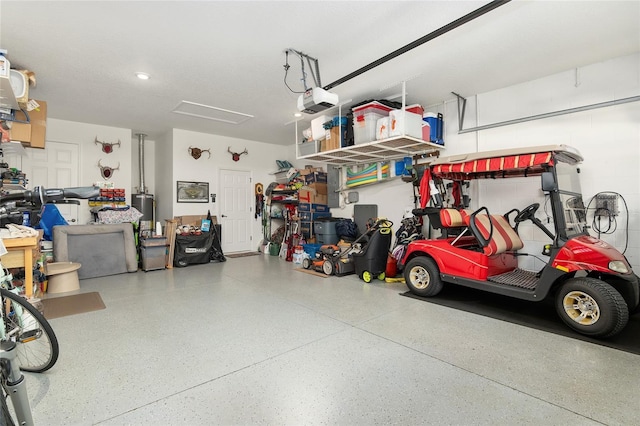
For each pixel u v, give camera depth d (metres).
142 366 2.22
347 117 4.91
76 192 1.61
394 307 3.52
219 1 2.53
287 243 6.88
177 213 6.73
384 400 1.84
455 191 4.39
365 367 2.21
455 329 2.88
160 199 7.32
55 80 4.08
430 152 5.01
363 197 6.25
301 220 6.94
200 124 6.26
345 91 4.51
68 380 2.04
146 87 4.34
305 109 3.68
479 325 2.98
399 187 5.61
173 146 6.64
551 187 2.96
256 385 1.99
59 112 5.41
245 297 3.92
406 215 5.38
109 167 6.32
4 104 3.39
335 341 2.63
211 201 7.22
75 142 5.98
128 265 5.34
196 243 6.09
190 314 3.29
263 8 2.63
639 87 3.37
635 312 3.05
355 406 1.79
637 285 2.79
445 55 3.45
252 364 2.25
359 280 4.85
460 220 3.71
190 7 2.61
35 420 1.66
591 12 2.68
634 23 2.83
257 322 3.07
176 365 2.24
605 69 3.57
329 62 3.61
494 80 4.12
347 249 5.24
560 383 2.01
